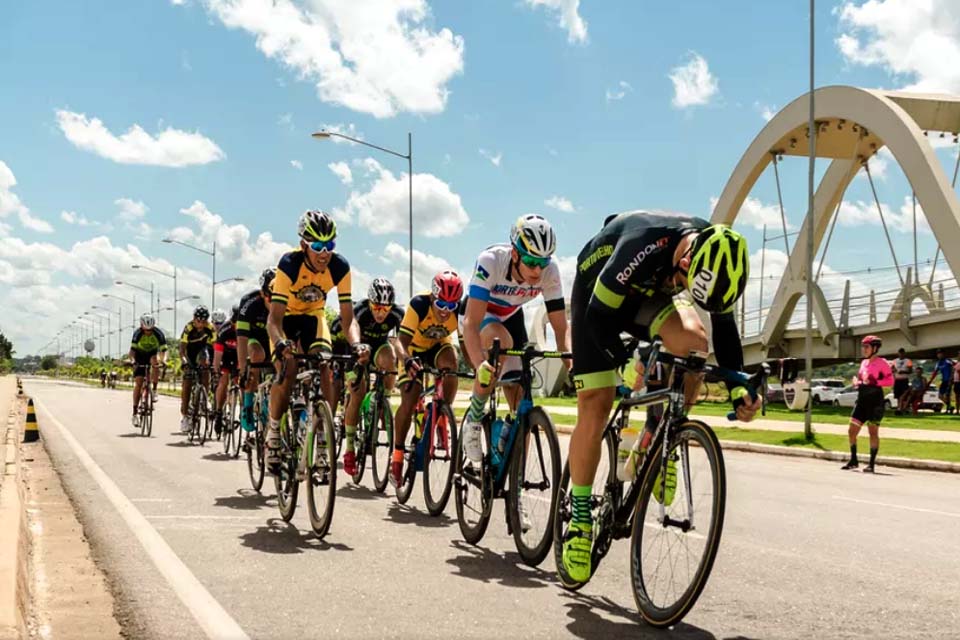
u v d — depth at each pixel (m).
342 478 9.28
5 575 3.55
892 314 29.97
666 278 4.02
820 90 32.09
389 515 6.84
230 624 3.76
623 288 3.96
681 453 3.79
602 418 4.23
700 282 3.55
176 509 6.82
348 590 4.40
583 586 4.57
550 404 32.28
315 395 6.10
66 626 3.72
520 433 5.27
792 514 7.46
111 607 4.02
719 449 3.49
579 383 4.24
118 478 8.70
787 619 3.99
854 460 12.55
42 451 11.49
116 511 6.64
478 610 4.06
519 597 4.32
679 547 3.72
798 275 35.84
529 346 5.37
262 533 5.89
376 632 3.69
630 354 4.51
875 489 9.78
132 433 15.01
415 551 5.42
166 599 4.15
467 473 5.77
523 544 5.14
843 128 32.50
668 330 4.23
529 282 5.69
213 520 6.36
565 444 15.19
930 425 19.97
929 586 4.71
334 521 6.49
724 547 5.80
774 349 37.78
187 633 3.63
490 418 5.58
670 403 3.91
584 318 4.21
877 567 5.22
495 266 5.64
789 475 11.23
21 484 7.25
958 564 5.37
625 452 4.27
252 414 8.22
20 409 23.62
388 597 4.27
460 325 7.50
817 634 3.75
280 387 6.41
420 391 7.39
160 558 5.03
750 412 3.85
